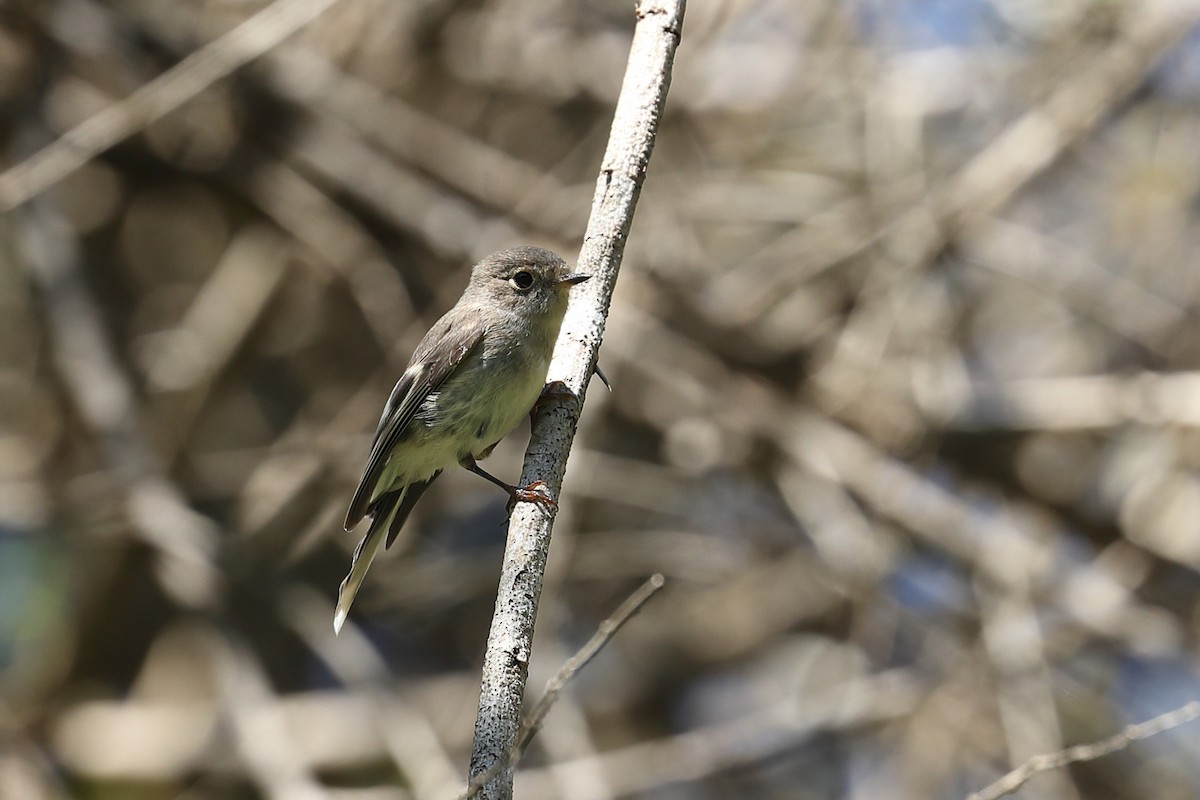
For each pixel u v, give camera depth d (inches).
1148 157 562.3
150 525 456.4
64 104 537.3
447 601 570.6
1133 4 504.4
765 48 567.5
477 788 201.5
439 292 526.6
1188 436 509.7
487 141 585.0
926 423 492.1
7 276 567.8
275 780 416.5
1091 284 513.3
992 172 489.7
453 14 565.0
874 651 501.4
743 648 601.6
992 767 500.4
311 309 596.7
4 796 463.2
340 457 497.7
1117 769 513.7
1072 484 536.4
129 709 535.5
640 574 546.3
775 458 501.4
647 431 545.6
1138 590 514.6
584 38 580.1
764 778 558.6
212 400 549.3
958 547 464.8
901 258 490.6
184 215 595.8
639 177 264.8
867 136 535.5
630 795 542.9
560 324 338.0
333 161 519.2
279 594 457.7
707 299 520.1
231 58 440.8
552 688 220.1
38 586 560.4
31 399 570.3
